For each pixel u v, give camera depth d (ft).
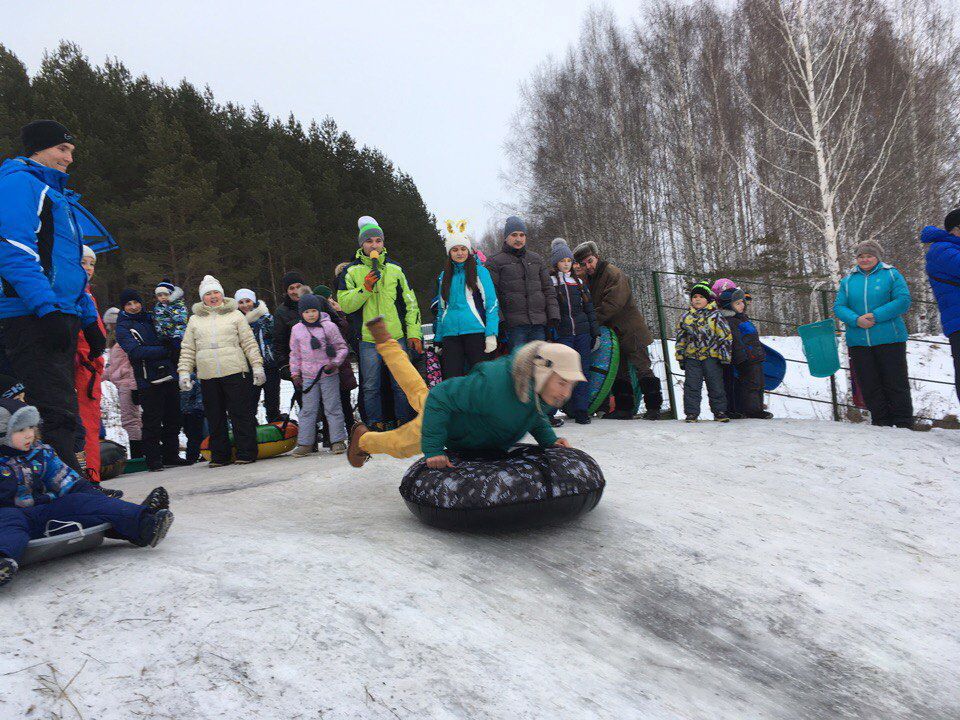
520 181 94.48
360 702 6.21
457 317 20.75
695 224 76.54
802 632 9.46
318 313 21.61
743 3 72.95
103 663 6.40
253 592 7.97
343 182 113.50
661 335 26.63
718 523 12.87
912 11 69.56
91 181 81.30
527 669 7.27
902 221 66.03
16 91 90.33
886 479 15.87
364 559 9.48
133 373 25.68
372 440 13.19
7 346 11.53
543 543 11.28
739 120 76.23
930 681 8.66
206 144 99.35
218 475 18.75
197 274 88.12
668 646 8.70
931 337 52.90
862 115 67.00
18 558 8.16
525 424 11.46
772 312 76.54
